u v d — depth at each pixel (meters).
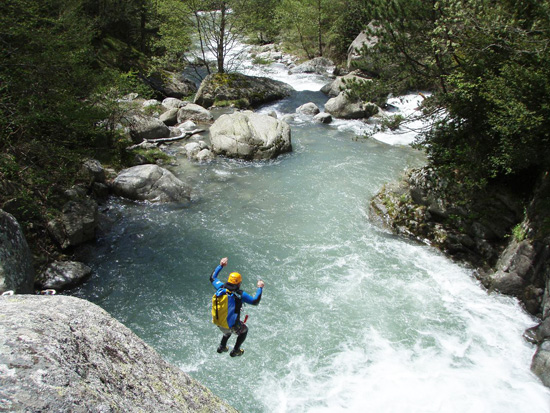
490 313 10.45
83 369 3.23
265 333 9.76
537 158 10.36
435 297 10.97
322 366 8.95
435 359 9.15
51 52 12.74
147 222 13.96
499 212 12.00
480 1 10.48
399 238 13.50
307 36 38.69
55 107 12.87
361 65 14.12
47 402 2.69
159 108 23.84
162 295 10.90
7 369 2.80
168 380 4.02
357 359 9.12
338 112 24.59
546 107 9.33
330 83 29.20
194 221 14.12
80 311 3.96
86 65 15.29
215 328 9.95
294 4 36.06
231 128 19.38
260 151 18.77
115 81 16.78
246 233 13.52
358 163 18.47
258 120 20.02
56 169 13.01
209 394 4.38
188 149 19.20
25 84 12.36
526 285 10.58
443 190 12.88
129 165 17.27
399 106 25.75
